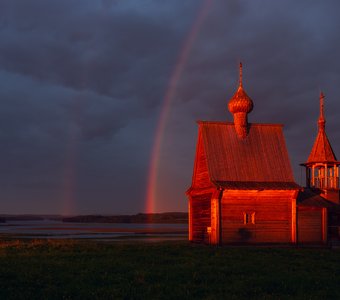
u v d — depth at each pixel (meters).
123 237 78.06
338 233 49.06
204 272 25.22
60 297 18.92
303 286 22.08
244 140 47.12
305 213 45.69
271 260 31.33
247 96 47.66
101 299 18.55
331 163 51.47
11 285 20.91
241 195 43.25
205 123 47.28
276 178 45.25
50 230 128.62
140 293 19.81
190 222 49.72
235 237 42.69
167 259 30.11
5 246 37.53
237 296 19.61
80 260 29.19
